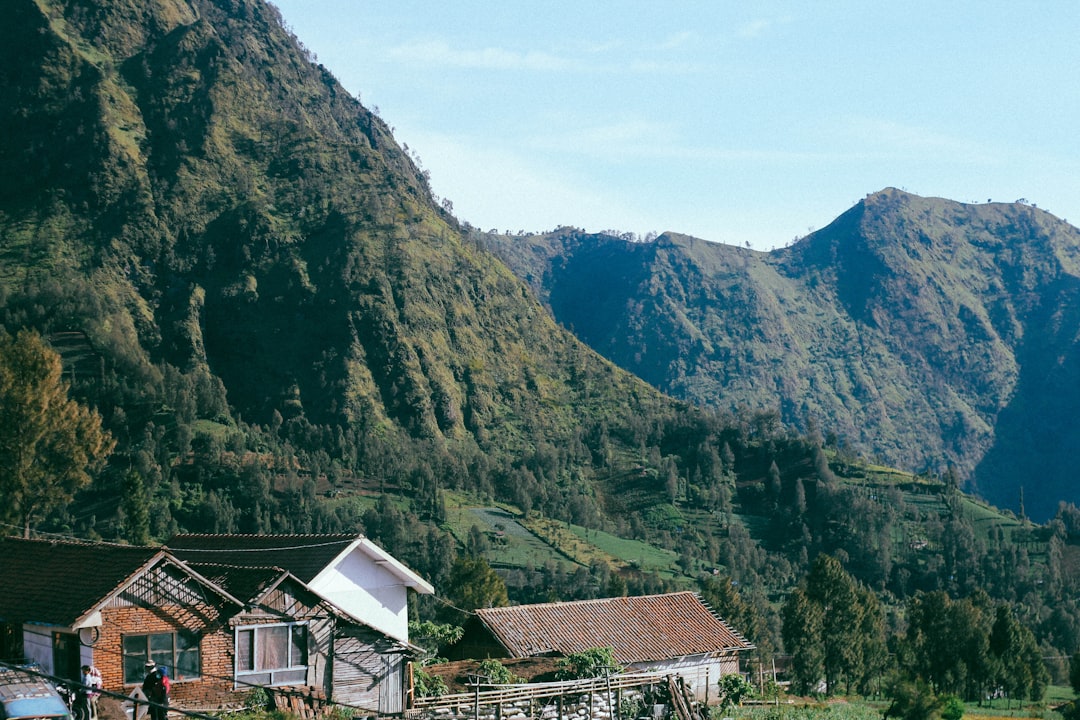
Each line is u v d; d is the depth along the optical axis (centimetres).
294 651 4334
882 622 13638
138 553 4050
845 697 10162
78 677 3781
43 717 3050
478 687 4712
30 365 9056
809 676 10750
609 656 5759
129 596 3897
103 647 3812
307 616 4369
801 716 6106
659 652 6619
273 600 4275
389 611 5547
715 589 13162
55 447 9106
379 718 4241
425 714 4428
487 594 12188
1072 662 10338
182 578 4025
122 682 3841
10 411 8850
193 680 4009
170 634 3972
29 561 4472
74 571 4150
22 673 3198
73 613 3788
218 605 4116
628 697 5059
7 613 4053
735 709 6022
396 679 4644
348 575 5422
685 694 5197
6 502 8894
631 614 7019
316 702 4316
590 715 4844
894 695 6731
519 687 4753
